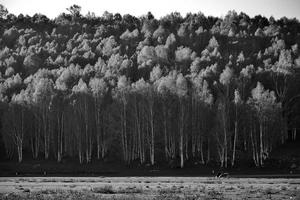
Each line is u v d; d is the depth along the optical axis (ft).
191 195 146.00
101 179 252.62
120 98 357.61
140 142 346.54
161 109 349.61
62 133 384.06
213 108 356.38
